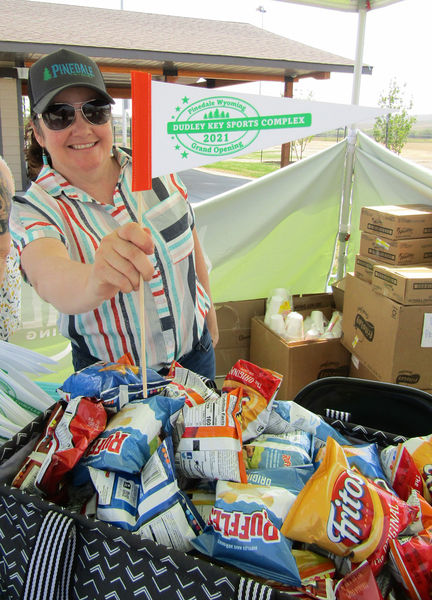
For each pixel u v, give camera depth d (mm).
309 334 2613
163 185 1234
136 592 590
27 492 688
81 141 1073
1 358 1130
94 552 616
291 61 9992
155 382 859
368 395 1088
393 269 2066
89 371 853
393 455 832
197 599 562
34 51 8391
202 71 11375
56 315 2328
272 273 2975
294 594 613
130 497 691
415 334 1994
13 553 651
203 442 757
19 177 9812
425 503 736
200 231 2643
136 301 1160
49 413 861
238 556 632
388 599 646
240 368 898
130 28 11914
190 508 694
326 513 657
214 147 766
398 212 2162
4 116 9609
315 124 783
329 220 2979
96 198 1160
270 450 817
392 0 2471
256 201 2709
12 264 1538
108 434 746
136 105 731
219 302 2904
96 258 764
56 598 604
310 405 1117
